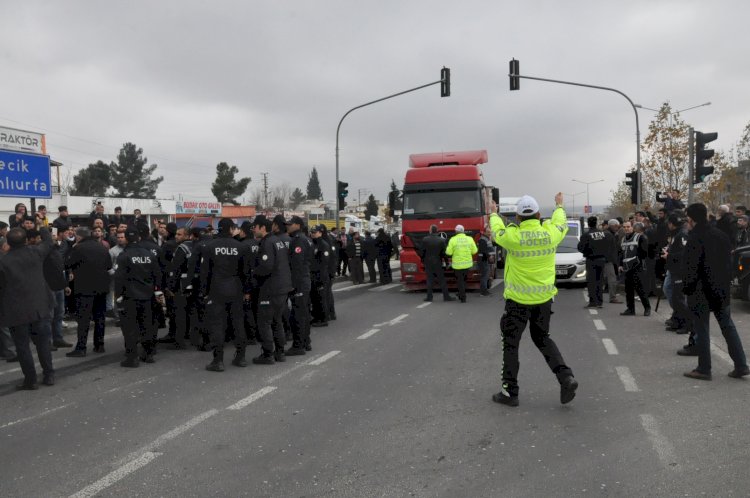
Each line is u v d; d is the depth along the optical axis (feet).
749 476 13.84
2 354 28.99
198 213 201.87
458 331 34.83
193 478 14.23
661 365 25.38
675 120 108.27
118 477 14.33
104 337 33.86
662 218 45.11
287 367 26.23
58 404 20.88
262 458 15.44
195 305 31.01
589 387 22.00
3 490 13.69
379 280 75.66
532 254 19.11
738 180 123.85
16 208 39.11
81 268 29.43
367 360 27.37
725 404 19.52
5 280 22.50
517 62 71.15
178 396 21.71
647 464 14.64
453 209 56.34
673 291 30.71
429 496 13.05
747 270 40.78
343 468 14.71
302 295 28.91
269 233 26.91
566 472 14.25
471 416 18.72
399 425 17.97
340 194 78.64
